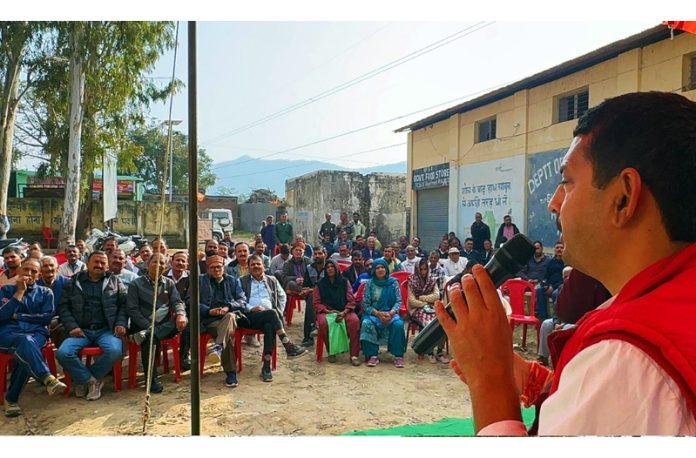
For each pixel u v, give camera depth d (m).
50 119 14.09
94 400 4.26
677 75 7.72
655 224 0.66
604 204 0.69
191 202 2.35
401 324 5.32
